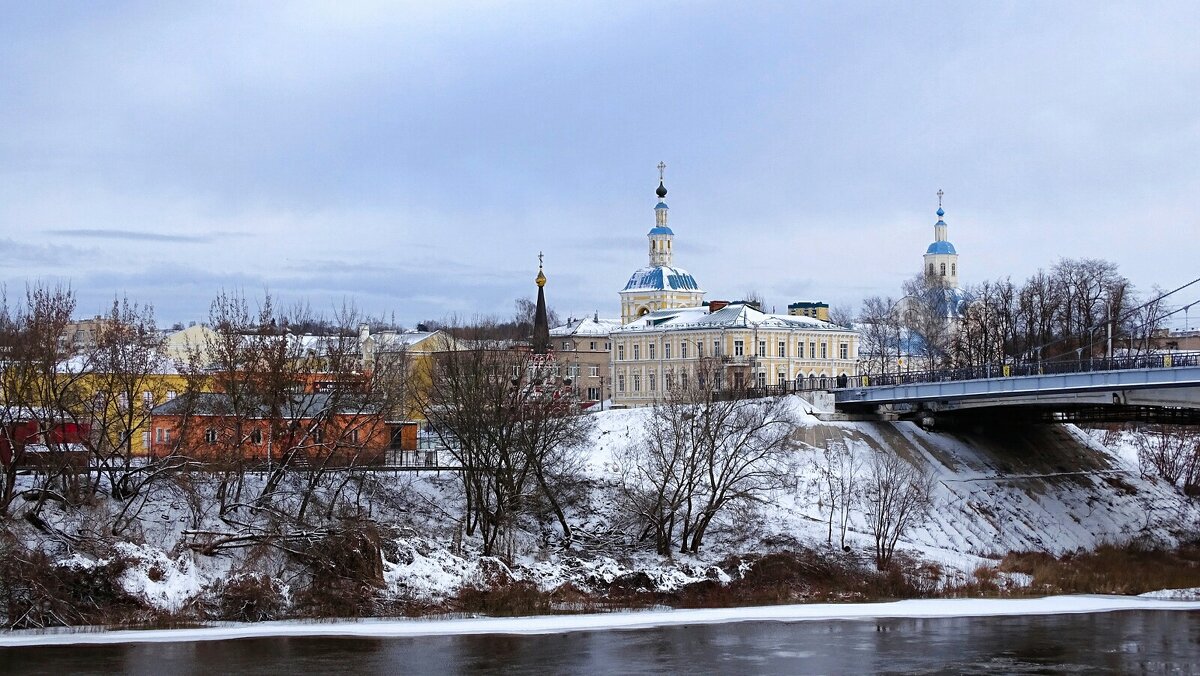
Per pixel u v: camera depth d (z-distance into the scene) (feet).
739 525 403.54
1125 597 354.33
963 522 439.63
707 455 401.49
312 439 377.50
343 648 262.88
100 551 299.38
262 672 239.30
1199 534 486.38
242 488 352.90
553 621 298.76
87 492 328.70
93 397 343.05
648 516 380.78
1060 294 618.03
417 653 259.60
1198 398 389.80
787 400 505.25
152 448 384.47
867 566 382.01
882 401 492.95
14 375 329.31
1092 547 448.24
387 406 397.19
